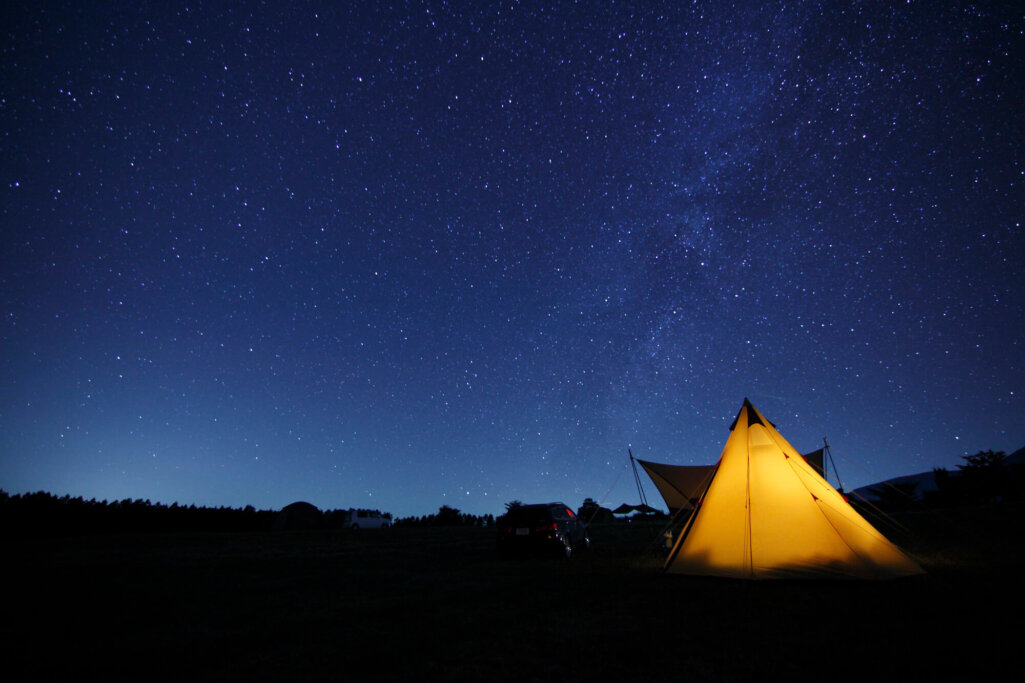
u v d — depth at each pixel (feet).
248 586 31.19
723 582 26.96
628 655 15.48
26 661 16.74
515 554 43.37
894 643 15.25
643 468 50.75
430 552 49.98
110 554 49.14
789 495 29.04
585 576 31.32
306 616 22.81
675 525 48.83
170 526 84.69
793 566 26.25
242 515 93.61
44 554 49.06
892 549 27.07
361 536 69.31
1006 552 33.09
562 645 16.76
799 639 16.24
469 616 21.52
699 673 13.80
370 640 18.42
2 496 69.87
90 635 20.04
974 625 16.55
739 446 31.89
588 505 90.84
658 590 25.34
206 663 16.37
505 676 14.28
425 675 14.61
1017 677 12.47
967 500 73.46
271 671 15.48
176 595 28.45
